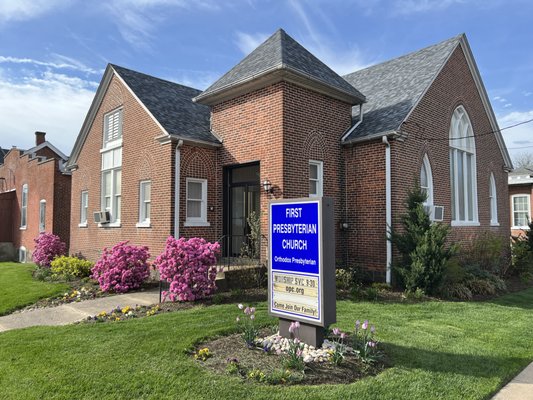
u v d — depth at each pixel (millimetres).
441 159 14242
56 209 21484
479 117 17250
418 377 4895
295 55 12297
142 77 16016
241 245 13062
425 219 10977
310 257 5730
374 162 12258
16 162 27578
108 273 10719
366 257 12281
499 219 18656
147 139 13594
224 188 13391
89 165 17578
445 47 15414
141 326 6895
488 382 4859
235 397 4227
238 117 12742
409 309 8773
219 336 6355
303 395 4293
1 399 4242
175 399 4184
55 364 5156
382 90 15070
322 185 12297
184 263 9102
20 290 11172
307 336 5754
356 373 4930
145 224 13336
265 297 9562
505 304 10273
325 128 12547
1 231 27672
